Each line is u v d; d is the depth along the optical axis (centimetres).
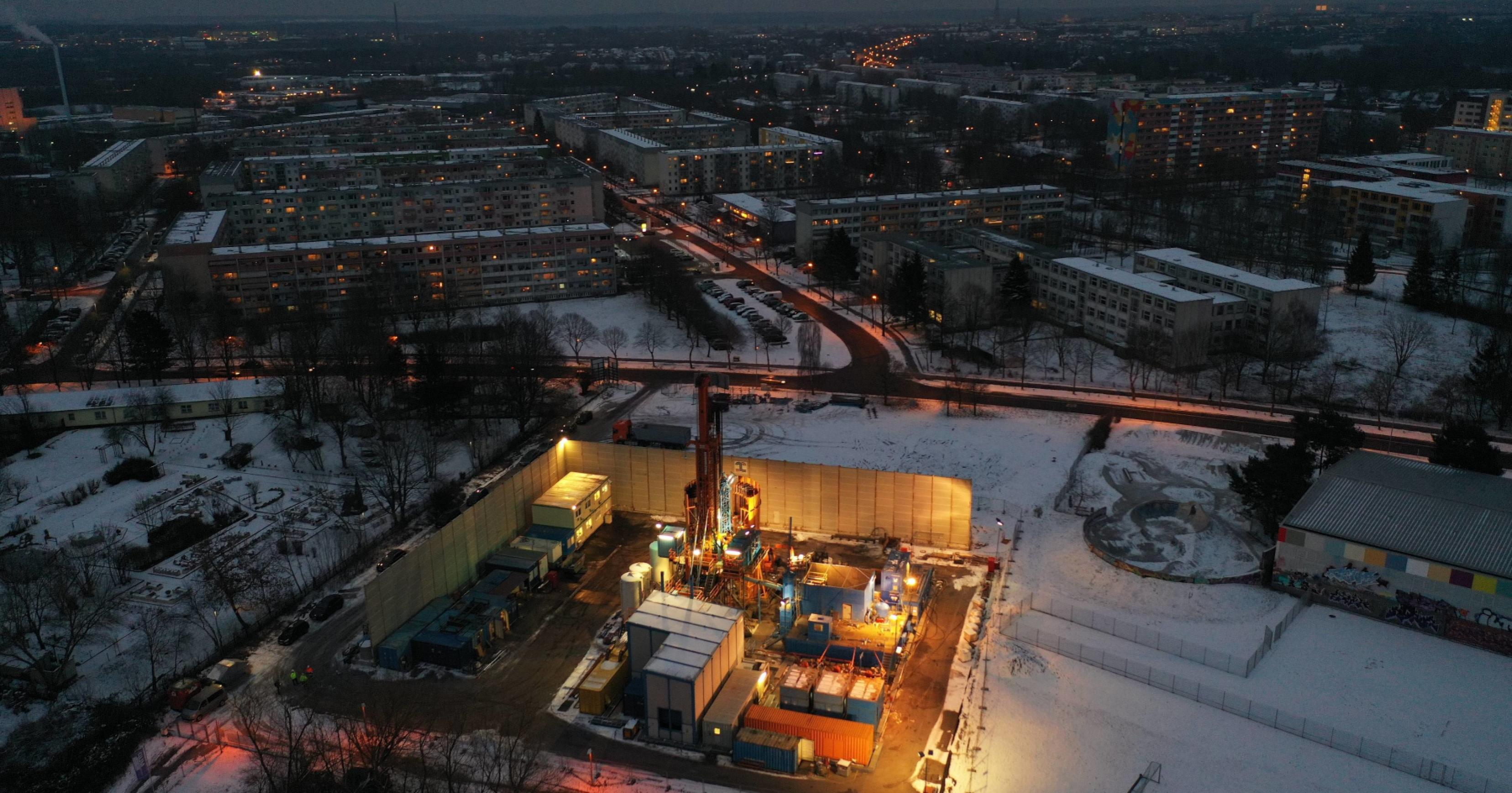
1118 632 12938
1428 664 12138
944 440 19062
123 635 13100
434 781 10500
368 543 15238
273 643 12925
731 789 10494
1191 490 16838
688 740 11181
